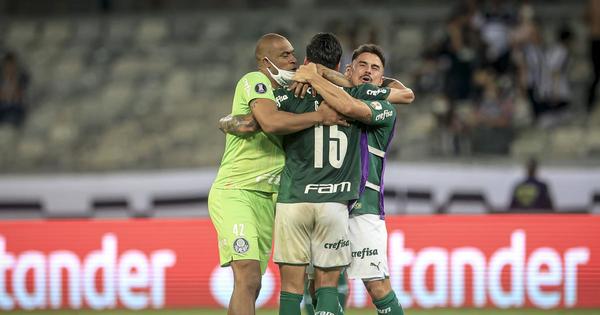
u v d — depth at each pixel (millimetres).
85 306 29828
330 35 18969
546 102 42875
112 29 57281
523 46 43438
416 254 29422
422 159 38188
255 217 19047
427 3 55438
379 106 18484
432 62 44969
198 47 54906
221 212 18906
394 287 29359
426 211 35062
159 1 59719
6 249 30047
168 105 49594
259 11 56812
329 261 18359
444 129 41000
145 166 41625
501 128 40750
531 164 34312
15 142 46125
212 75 52281
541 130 42531
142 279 29781
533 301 29062
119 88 51750
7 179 36375
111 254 29891
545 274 29078
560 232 29094
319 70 18734
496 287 29172
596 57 43250
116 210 36156
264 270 19766
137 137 46094
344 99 17781
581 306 28891
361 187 18797
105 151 44844
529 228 29188
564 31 43344
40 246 30000
